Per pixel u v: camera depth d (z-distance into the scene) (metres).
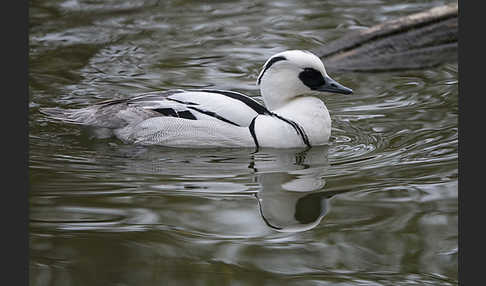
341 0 23.67
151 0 23.53
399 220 11.00
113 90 17.25
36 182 12.47
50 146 14.27
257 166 13.28
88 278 9.56
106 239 10.52
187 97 14.50
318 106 14.29
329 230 10.79
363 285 9.46
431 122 15.33
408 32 20.67
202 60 19.30
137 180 12.65
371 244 10.40
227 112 14.14
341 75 19.00
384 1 23.59
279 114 14.22
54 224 10.92
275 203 11.66
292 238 10.60
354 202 11.64
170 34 21.00
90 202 11.70
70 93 17.02
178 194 12.04
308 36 20.94
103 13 22.34
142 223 10.99
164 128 14.30
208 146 14.18
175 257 10.11
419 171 12.81
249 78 18.12
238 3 23.48
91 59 19.19
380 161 13.38
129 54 19.58
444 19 20.94
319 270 9.79
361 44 20.30
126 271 9.69
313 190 12.12
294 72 14.18
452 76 18.48
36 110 16.03
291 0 23.70
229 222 11.06
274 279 9.60
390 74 18.95
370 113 16.08
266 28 21.48
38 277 9.54
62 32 20.84
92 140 14.64
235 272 9.73
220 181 12.58
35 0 23.08
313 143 14.21
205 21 21.97
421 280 9.54
